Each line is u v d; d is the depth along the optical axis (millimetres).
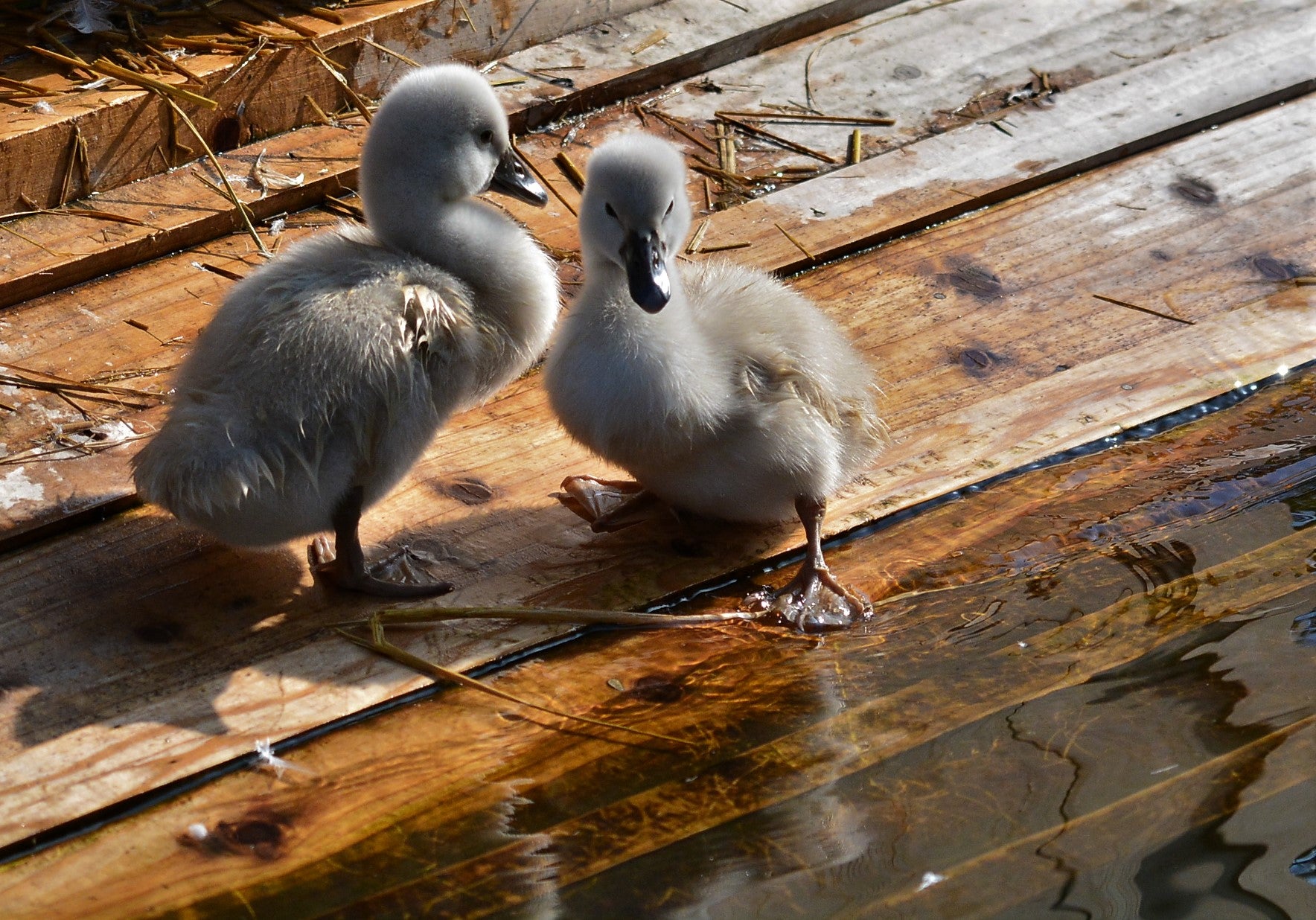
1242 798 4734
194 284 7355
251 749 5047
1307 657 5336
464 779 4984
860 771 4949
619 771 5004
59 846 4719
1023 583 5832
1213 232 7879
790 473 5785
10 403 6504
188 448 5164
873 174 8258
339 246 5758
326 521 5562
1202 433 6652
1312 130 8672
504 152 6270
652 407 5531
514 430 6691
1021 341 7160
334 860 4672
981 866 4539
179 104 7949
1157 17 9641
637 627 5672
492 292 5879
